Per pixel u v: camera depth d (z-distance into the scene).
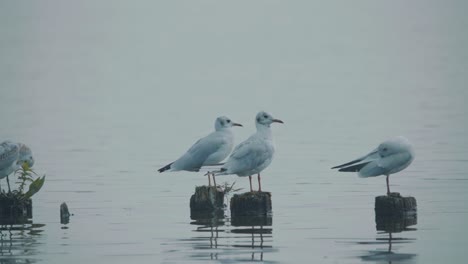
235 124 26.78
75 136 45.31
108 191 29.38
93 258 20.75
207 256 20.77
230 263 20.17
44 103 63.75
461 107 53.91
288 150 38.56
